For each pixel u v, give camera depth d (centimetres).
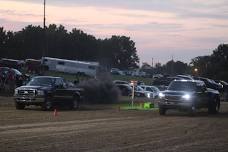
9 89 4916
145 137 1862
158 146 1625
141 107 3816
